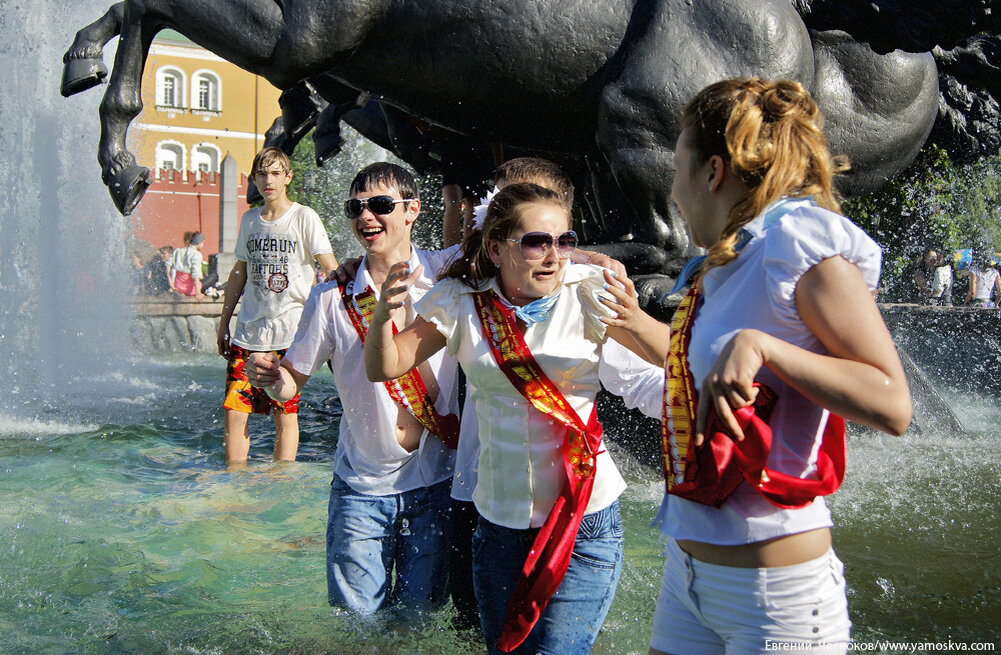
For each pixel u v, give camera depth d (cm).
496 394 241
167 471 506
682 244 500
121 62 535
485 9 498
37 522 395
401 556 297
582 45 499
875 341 158
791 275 165
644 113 485
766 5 480
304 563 356
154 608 310
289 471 507
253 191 684
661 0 489
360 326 292
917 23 508
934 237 911
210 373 1027
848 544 364
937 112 632
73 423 652
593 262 248
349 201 298
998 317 815
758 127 171
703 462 176
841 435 176
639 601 312
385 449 293
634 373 246
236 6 505
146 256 1788
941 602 306
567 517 230
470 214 580
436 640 286
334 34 502
